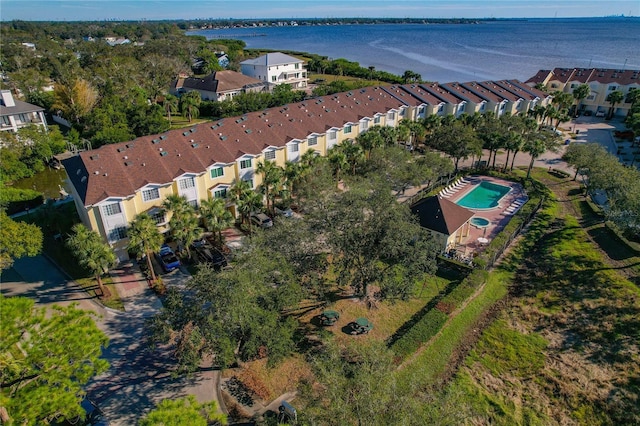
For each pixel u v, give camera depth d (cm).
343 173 5972
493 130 7219
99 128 8219
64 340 2164
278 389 3038
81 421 2675
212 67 16450
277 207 5669
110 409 2864
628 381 3105
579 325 3675
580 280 4234
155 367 3222
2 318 2041
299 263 3472
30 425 1952
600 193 6259
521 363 3322
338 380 2148
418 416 2023
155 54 15088
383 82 14688
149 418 1912
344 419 1944
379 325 3712
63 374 2120
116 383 3073
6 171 6750
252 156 5472
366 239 3484
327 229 3516
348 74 16550
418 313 3872
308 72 17550
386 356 2361
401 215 3559
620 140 8850
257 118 6306
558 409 2938
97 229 4300
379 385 2102
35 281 4216
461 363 3322
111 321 3681
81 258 3744
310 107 7156
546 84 11731
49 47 19450
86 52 17212
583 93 10656
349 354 3197
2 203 5297
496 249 4662
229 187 5266
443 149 6775
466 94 9569
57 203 5716
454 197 6362
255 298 2875
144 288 4128
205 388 3044
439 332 3581
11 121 8400
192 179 4897
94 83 11088
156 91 11675
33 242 4075
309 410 2161
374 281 3747
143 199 4556
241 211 4856
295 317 3781
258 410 2861
